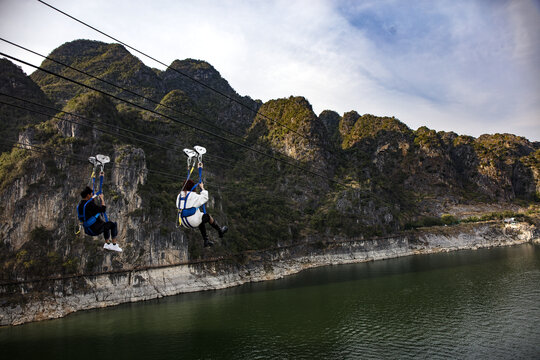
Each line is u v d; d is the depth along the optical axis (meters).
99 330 60.25
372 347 48.41
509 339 48.94
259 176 179.75
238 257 109.88
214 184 145.50
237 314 66.56
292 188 168.62
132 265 89.50
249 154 196.38
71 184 95.31
